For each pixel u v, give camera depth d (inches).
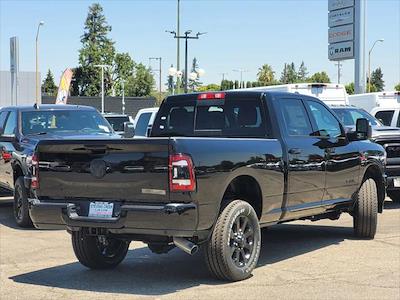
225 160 248.8
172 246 270.8
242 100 305.6
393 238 366.9
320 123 328.2
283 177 285.7
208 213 241.0
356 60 1126.4
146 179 237.8
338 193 335.6
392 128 516.4
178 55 1424.7
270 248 339.9
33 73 2719.0
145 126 596.7
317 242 356.8
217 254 251.0
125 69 4734.3
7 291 253.6
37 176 266.7
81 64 4603.8
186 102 326.3
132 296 242.7
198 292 246.2
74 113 480.7
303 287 253.3
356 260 306.2
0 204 549.3
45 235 390.3
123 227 241.3
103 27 4699.8
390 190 521.3
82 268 296.5
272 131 292.2
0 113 491.2
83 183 253.3
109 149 245.6
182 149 233.5
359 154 350.3
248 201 277.4
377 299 236.1
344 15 1143.6
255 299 235.6
